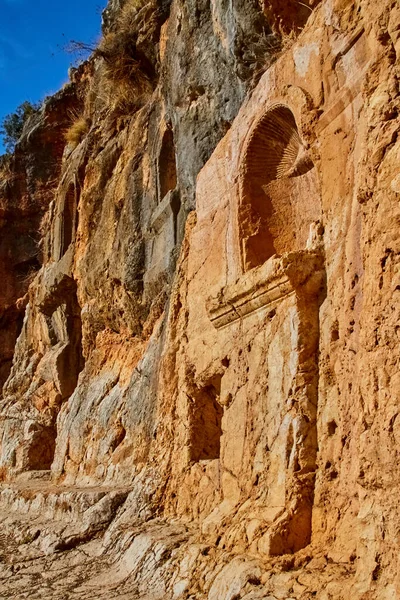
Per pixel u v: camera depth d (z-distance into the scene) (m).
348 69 4.54
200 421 6.76
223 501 5.57
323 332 4.60
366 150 3.67
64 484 10.34
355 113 4.41
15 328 19.16
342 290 4.37
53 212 15.90
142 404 8.76
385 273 3.37
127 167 10.88
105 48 11.98
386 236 3.37
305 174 5.75
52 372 13.77
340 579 3.56
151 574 5.44
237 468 5.40
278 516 4.43
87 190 12.79
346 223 4.44
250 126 6.03
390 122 3.51
